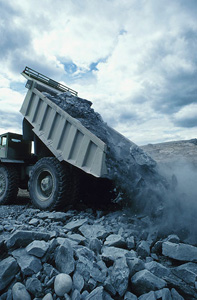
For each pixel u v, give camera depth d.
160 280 1.65
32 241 2.00
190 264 1.96
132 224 3.05
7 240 1.90
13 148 6.05
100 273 1.67
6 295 1.51
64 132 4.13
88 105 4.73
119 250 2.12
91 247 2.19
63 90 6.14
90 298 1.41
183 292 1.62
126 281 1.58
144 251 2.19
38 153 5.10
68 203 4.14
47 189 4.25
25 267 1.64
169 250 2.14
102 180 4.14
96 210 4.05
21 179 5.94
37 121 4.68
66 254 1.75
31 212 3.98
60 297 1.46
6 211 4.46
